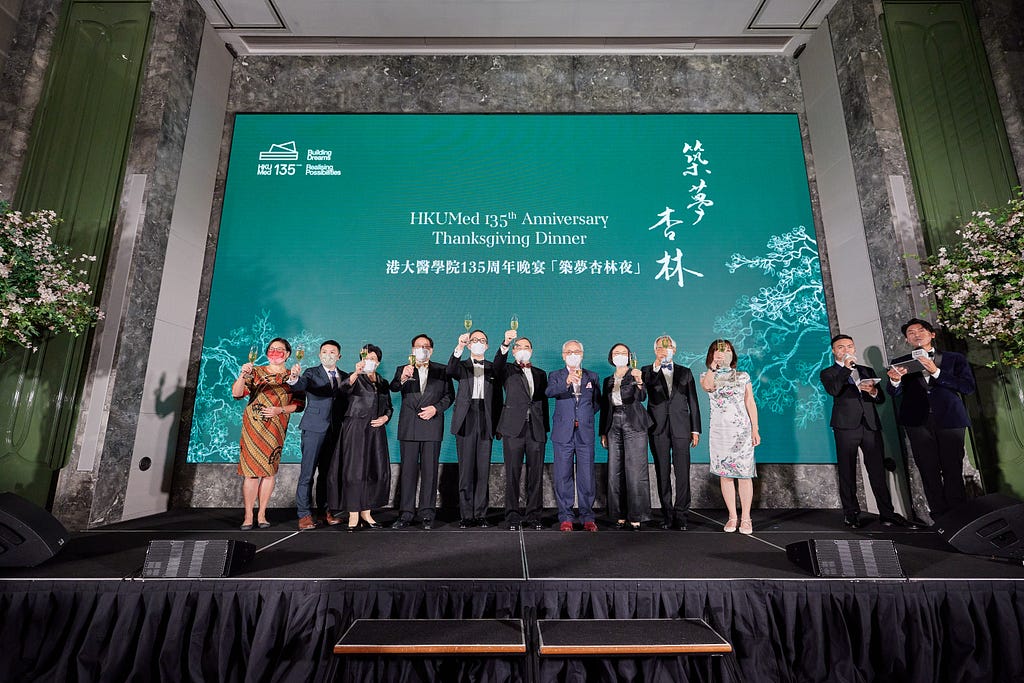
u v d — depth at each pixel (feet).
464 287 14.82
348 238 15.10
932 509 10.43
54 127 13.24
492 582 6.90
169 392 13.39
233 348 14.32
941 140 13.50
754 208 15.31
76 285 11.02
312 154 15.64
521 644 5.68
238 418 14.02
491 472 13.97
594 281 14.85
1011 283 10.23
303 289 14.74
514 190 15.46
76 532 10.27
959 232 11.72
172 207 13.56
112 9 13.97
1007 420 11.79
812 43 15.76
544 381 11.47
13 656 6.53
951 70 13.99
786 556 8.10
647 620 6.41
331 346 11.42
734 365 10.93
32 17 13.85
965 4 14.42
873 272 13.30
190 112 14.33
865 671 6.66
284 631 6.68
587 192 15.43
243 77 16.17
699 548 8.83
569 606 6.84
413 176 15.55
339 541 9.27
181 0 14.11
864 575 7.02
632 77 16.26
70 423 11.61
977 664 6.71
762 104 16.14
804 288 14.79
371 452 10.84
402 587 6.84
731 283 14.85
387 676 6.16
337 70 16.29
